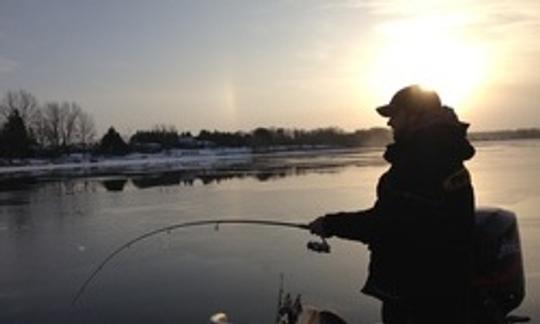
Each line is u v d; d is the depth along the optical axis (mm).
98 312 9312
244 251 13328
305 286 10117
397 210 3391
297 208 21031
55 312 9492
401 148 3551
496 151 72688
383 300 3732
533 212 17078
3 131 96625
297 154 102938
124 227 18469
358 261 11852
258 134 148250
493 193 22312
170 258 13023
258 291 9969
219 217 19562
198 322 8531
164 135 132375
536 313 8039
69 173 58469
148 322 8641
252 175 41062
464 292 3393
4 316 9477
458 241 3348
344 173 38938
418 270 3369
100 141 114312
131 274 11719
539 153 62406
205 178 39844
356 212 3631
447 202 3340
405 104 3533
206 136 143625
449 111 3492
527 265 10664
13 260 14016
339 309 8773
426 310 3398
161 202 25250
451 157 3373
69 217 21641
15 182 45219
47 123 104750
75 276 11977
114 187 35812
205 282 10734
